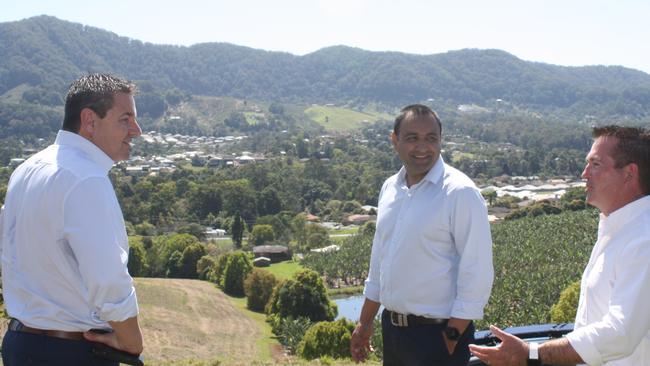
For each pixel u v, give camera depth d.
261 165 148.75
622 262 3.78
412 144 4.97
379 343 27.69
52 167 3.72
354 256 73.12
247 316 49.28
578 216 87.25
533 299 43.44
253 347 38.84
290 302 46.22
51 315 3.69
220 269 61.59
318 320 46.25
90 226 3.61
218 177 131.50
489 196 134.38
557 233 77.62
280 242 89.62
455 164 190.62
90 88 3.85
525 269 58.75
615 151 3.98
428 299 4.93
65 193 3.64
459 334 4.74
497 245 75.00
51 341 3.71
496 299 44.62
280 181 134.75
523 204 127.56
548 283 47.38
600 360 3.70
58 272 3.71
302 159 189.62
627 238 3.83
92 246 3.58
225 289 58.44
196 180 133.62
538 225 85.38
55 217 3.65
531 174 190.12
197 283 61.50
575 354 3.74
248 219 108.69
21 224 3.73
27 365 3.71
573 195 107.81
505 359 3.92
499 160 192.62
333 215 118.19
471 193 4.79
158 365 14.45
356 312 54.06
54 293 3.73
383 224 5.32
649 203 3.91
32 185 3.74
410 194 5.09
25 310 3.74
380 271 5.32
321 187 137.25
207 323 44.62
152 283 57.78
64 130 3.90
